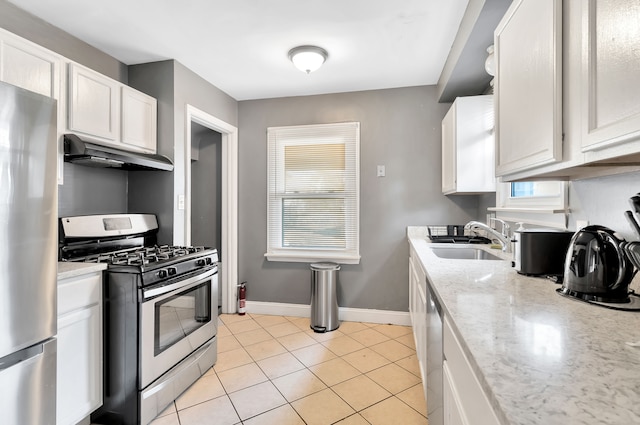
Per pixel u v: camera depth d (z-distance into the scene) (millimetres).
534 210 1692
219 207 3654
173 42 2273
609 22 740
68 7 1863
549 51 984
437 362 1230
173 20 2008
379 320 3164
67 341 1521
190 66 2652
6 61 1556
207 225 3682
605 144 750
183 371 1984
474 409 719
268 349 2598
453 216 3039
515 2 1224
